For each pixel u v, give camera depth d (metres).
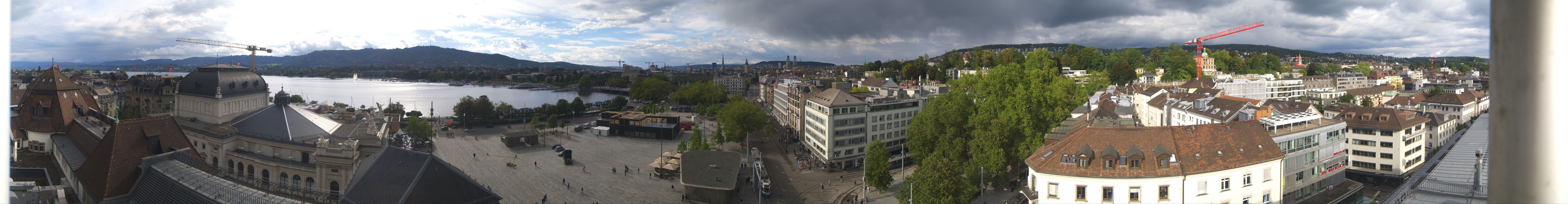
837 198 125.75
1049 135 100.19
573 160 166.38
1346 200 93.75
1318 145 93.69
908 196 103.06
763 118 191.75
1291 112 139.38
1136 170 74.56
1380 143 129.38
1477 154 74.75
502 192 129.38
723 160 135.62
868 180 124.69
